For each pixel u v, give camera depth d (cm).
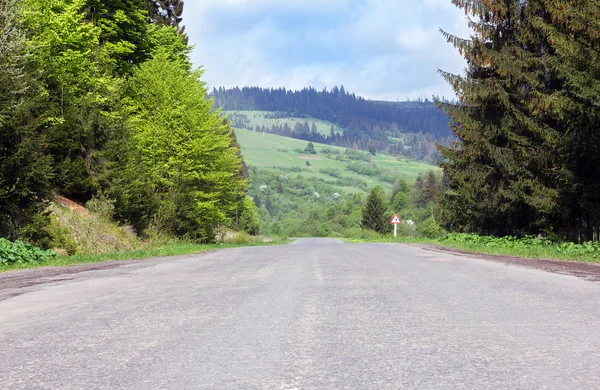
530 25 2178
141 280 915
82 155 2609
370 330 455
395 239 4191
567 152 1859
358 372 320
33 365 351
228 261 1412
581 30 1878
